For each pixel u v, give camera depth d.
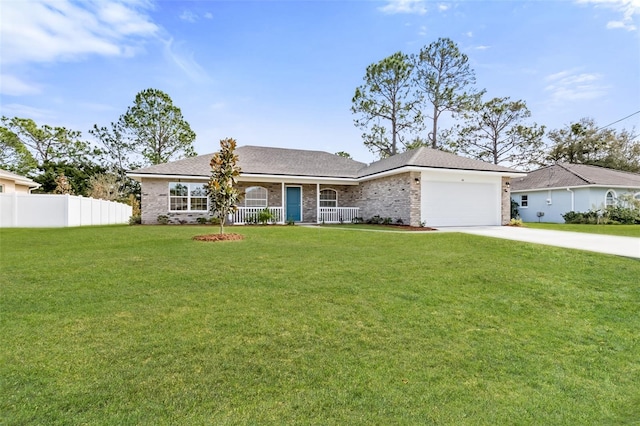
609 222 20.33
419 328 4.23
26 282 5.76
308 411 2.60
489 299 5.35
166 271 6.56
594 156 36.56
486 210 17.73
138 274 6.32
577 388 3.12
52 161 36.84
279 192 20.53
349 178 20.31
